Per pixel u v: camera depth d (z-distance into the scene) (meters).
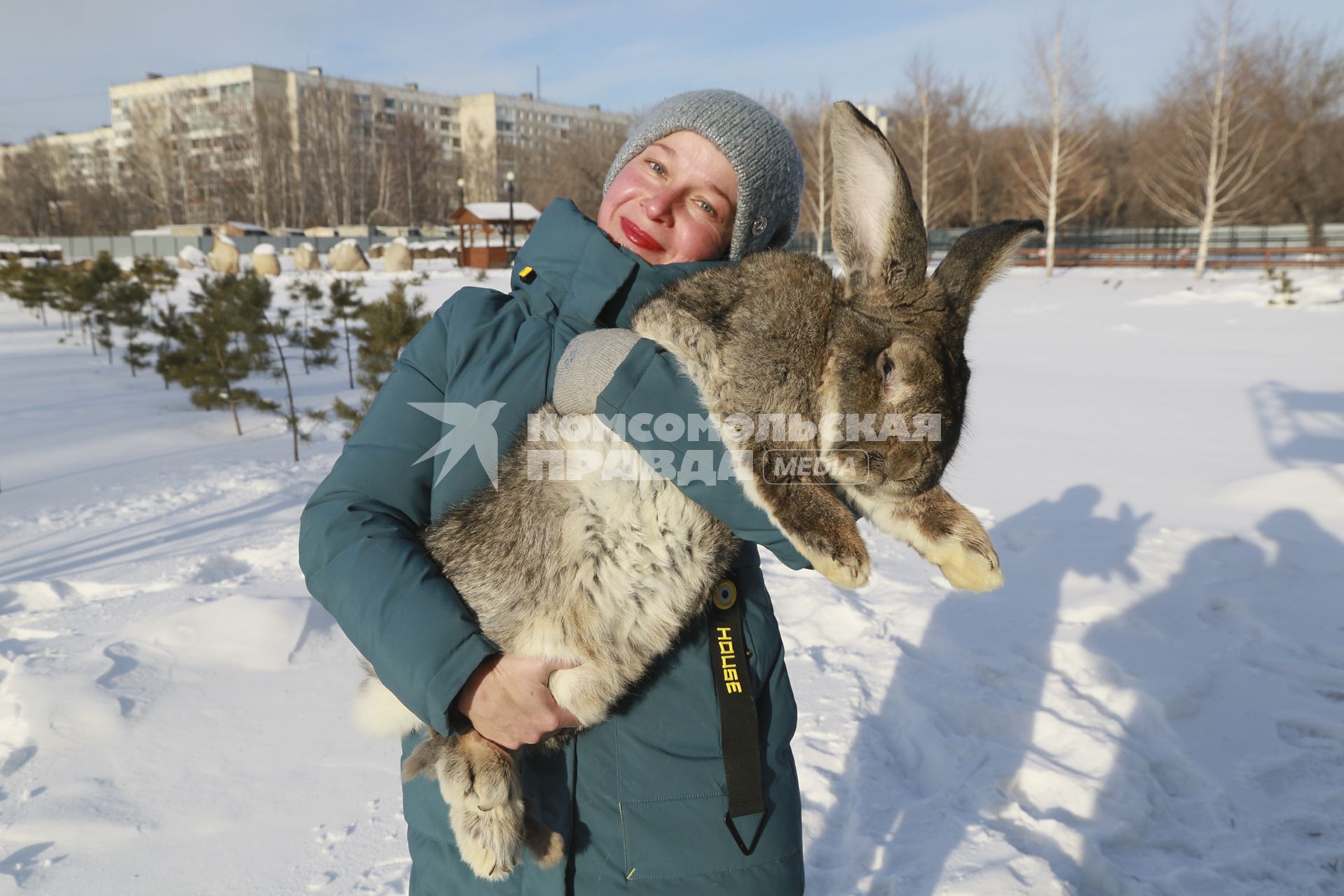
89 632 5.04
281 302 26.44
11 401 13.43
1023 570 5.96
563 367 1.87
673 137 2.44
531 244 2.14
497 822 1.74
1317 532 6.52
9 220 107.25
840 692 4.52
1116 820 3.63
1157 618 5.23
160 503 8.23
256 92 118.56
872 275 2.08
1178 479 8.13
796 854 1.95
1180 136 45.22
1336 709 4.39
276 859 3.27
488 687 1.61
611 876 1.84
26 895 3.08
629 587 1.94
